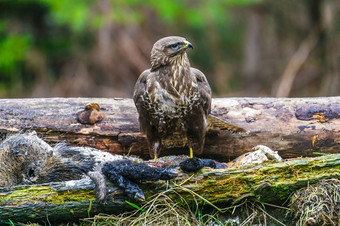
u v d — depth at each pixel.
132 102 10.86
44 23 21.31
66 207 7.83
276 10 25.44
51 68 21.19
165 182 7.95
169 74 9.66
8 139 9.25
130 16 20.02
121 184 7.80
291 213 7.95
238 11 25.73
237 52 25.72
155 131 10.21
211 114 10.62
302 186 7.96
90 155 9.62
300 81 23.56
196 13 21.22
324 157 8.17
